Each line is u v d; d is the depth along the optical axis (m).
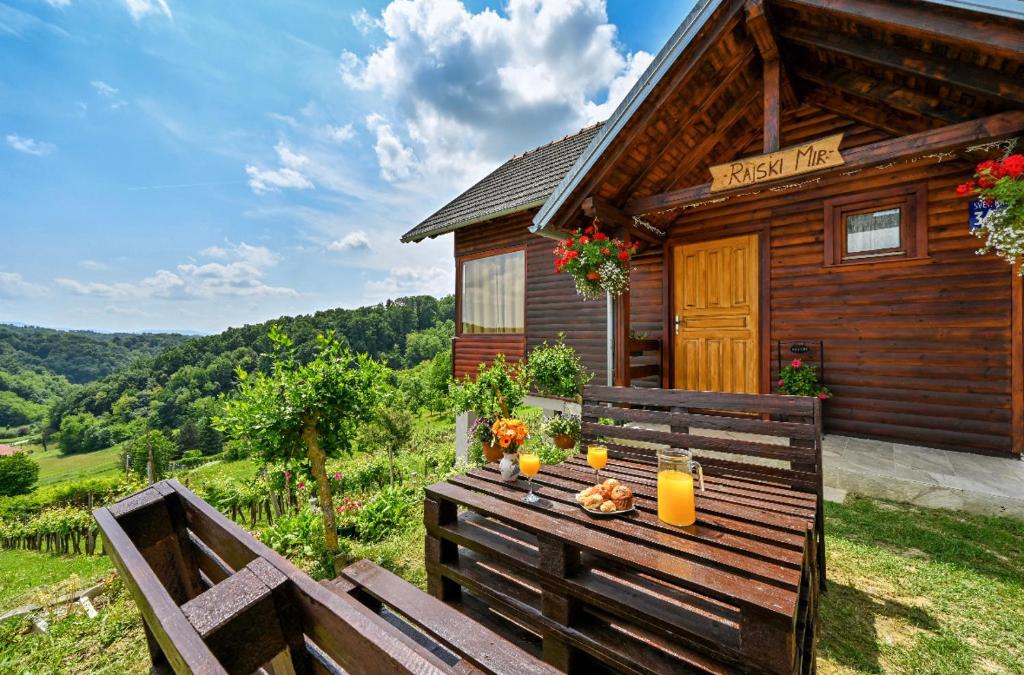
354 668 0.81
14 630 3.48
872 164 3.68
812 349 5.38
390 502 4.55
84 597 4.12
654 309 6.74
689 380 6.38
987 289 4.38
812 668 1.72
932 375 4.65
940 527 3.09
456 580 2.14
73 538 8.81
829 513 3.34
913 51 3.46
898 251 4.86
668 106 4.51
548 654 1.78
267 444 3.52
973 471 3.94
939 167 4.62
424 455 10.29
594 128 8.78
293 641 0.96
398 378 31.30
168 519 1.55
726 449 2.58
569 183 4.93
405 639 1.04
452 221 8.38
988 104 3.75
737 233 5.93
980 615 2.21
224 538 1.26
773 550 1.53
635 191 5.35
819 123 5.39
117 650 2.94
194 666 0.67
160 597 0.86
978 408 4.42
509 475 2.37
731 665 1.37
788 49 4.39
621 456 2.96
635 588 1.69
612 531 1.75
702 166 5.87
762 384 5.74
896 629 2.15
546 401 7.67
